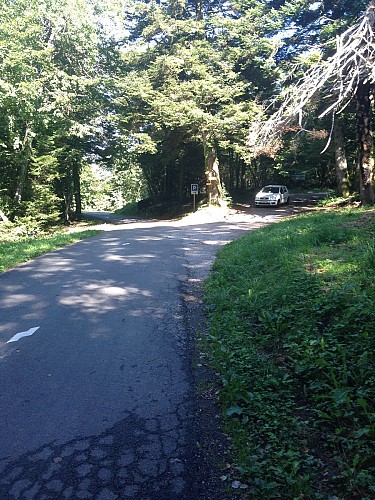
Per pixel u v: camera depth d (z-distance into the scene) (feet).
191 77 98.32
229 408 12.89
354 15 63.21
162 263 37.78
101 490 9.67
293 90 24.00
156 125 97.14
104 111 100.83
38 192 84.58
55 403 13.37
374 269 22.71
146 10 101.30
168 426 12.24
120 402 13.51
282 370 15.12
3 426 12.12
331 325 17.46
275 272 27.04
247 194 144.66
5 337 19.19
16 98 66.85
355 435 10.88
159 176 152.46
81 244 53.01
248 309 21.68
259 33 87.25
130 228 79.87
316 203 102.47
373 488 9.12
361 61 21.95
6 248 48.83
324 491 9.55
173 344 18.47
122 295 26.53
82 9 77.05
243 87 93.25
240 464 10.50
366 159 60.95
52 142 85.10
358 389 12.67
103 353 17.31
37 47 74.54
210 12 107.76
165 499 9.45
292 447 11.01
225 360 16.26
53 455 10.87
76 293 27.02
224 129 92.68
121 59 103.04
